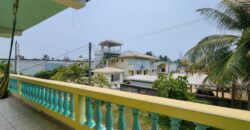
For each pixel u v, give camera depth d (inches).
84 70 639.1
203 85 362.6
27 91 176.4
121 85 783.7
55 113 126.5
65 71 606.9
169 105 59.5
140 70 1205.7
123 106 77.2
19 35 218.2
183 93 389.1
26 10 144.7
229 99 390.3
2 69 451.5
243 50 284.5
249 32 284.5
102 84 612.4
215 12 329.1
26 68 1051.3
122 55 1206.3
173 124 59.5
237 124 44.5
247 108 315.9
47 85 135.6
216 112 49.4
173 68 1354.6
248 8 302.7
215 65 314.7
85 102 100.6
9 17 165.2
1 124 124.9
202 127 52.2
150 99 68.0
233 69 275.3
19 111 154.1
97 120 90.3
